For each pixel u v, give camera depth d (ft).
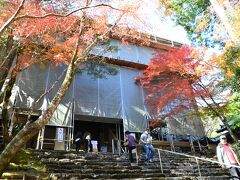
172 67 46.24
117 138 55.72
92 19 28.27
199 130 60.59
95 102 53.11
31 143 44.16
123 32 31.12
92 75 55.26
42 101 46.44
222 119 41.29
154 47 67.67
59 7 28.19
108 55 55.52
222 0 31.12
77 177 22.29
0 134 36.78
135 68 62.85
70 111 48.80
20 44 31.50
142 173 26.81
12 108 42.80
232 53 31.83
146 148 33.35
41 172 22.74
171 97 48.55
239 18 30.09
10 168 21.79
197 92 44.29
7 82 32.78
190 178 26.35
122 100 56.44
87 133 47.88
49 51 35.06
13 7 26.50
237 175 21.01
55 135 47.78
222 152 22.26
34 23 28.07
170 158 37.55
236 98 34.27
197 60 44.04
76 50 22.88
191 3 39.78
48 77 49.70
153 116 57.31
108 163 29.09
